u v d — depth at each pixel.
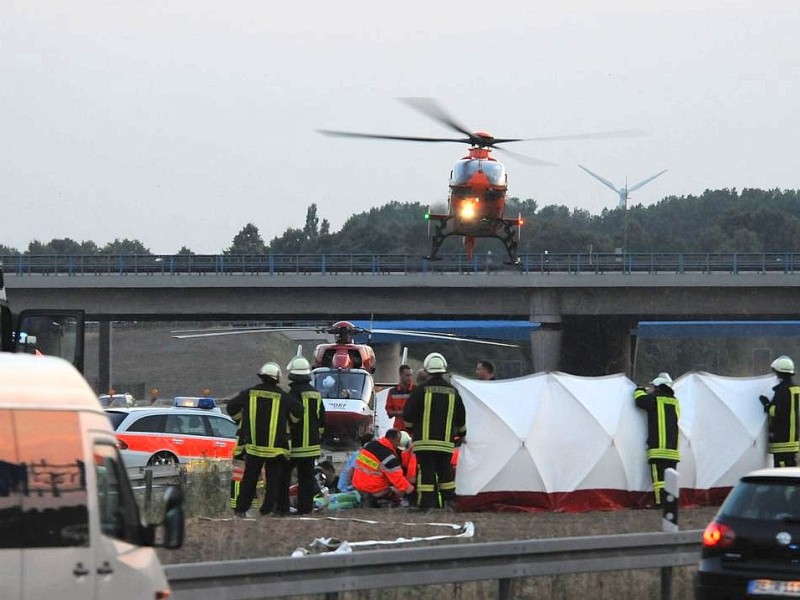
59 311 58.69
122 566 24.14
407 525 55.84
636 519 60.72
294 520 57.16
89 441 23.50
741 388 70.44
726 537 37.09
